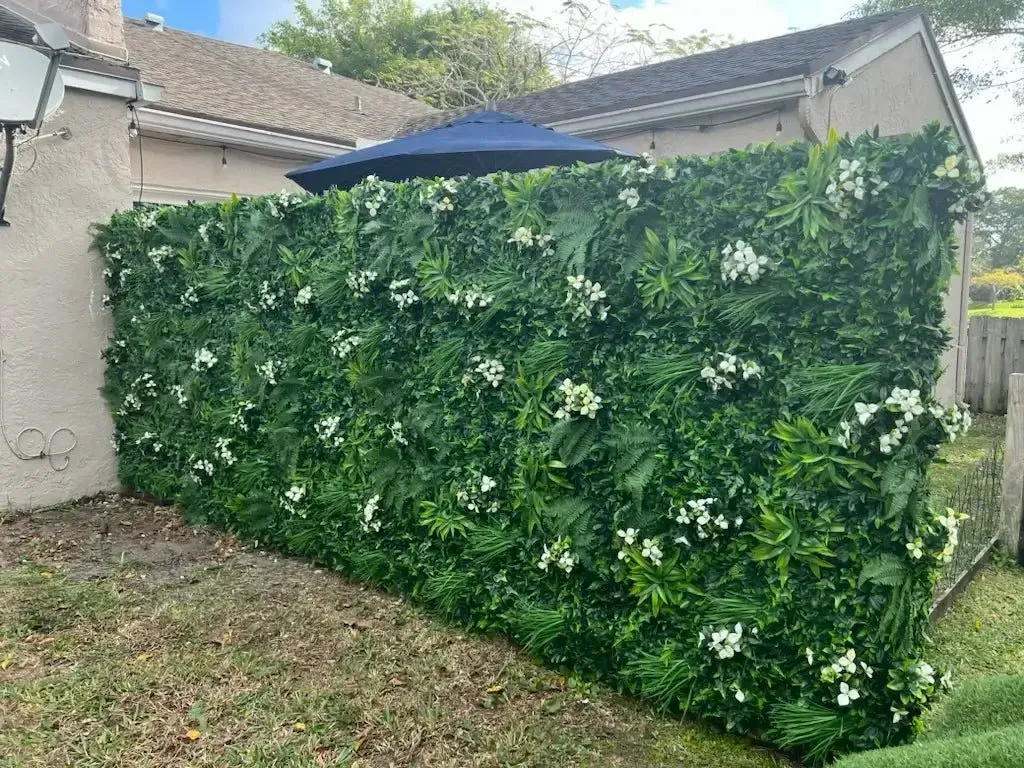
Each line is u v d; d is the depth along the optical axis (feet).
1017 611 13.47
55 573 14.94
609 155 17.60
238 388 16.55
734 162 9.12
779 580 9.00
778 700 9.16
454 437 12.44
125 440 20.27
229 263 16.53
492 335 11.87
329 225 14.51
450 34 83.51
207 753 9.26
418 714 10.09
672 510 9.72
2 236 18.33
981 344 34.88
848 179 8.14
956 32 44.21
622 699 10.55
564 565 10.80
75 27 19.57
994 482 17.57
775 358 8.94
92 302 20.04
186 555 16.10
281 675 11.10
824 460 8.49
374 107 44.68
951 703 8.32
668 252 9.63
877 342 8.23
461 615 12.65
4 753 9.14
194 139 27.35
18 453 18.94
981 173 7.70
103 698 10.44
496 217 11.66
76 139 19.42
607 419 10.53
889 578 8.23
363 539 14.21
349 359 14.02
